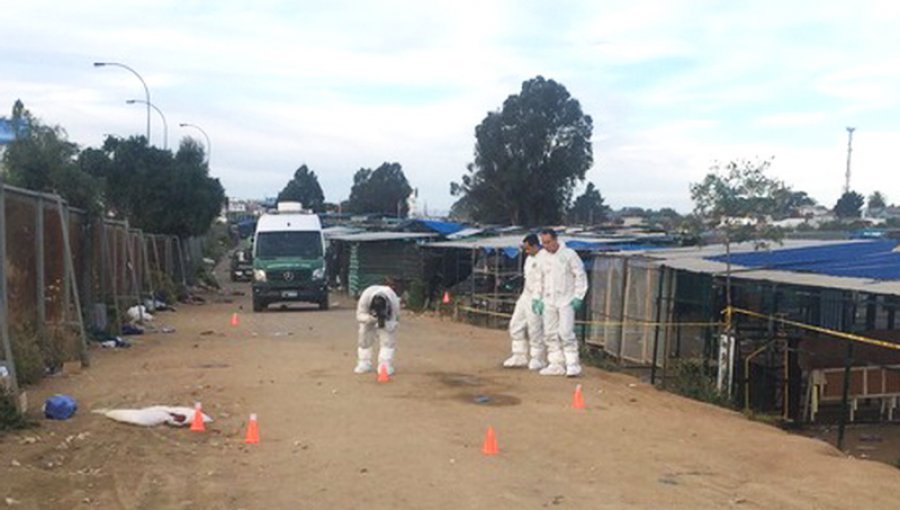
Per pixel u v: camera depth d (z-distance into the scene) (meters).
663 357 15.44
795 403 12.77
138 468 7.54
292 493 6.95
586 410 10.90
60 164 19.42
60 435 8.62
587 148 64.50
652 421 10.34
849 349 10.35
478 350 17.70
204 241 70.56
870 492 7.35
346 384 12.52
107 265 21.11
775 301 13.98
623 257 17.31
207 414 10.11
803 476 7.86
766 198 13.70
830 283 10.94
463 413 10.50
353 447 8.57
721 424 10.38
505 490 7.15
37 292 13.58
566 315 13.94
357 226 54.31
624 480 7.57
